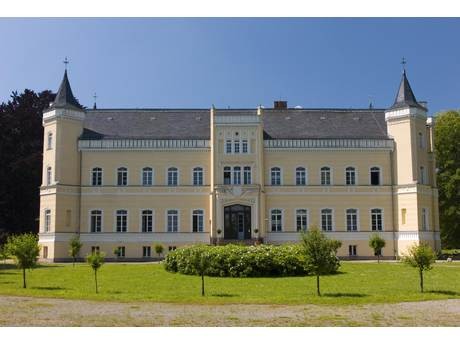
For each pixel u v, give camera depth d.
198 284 27.69
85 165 56.75
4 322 16.34
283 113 61.41
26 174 64.12
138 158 57.09
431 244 55.72
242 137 56.09
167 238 56.00
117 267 40.22
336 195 56.72
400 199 56.25
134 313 18.08
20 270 37.50
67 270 37.59
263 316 17.55
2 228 63.16
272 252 32.50
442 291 24.33
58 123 55.72
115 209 56.28
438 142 66.12
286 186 56.62
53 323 16.22
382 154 57.28
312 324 16.20
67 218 55.19
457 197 64.44
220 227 54.53
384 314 17.98
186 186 56.50
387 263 44.75
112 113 61.06
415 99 58.03
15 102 69.44
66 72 58.62
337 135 58.06
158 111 61.84
